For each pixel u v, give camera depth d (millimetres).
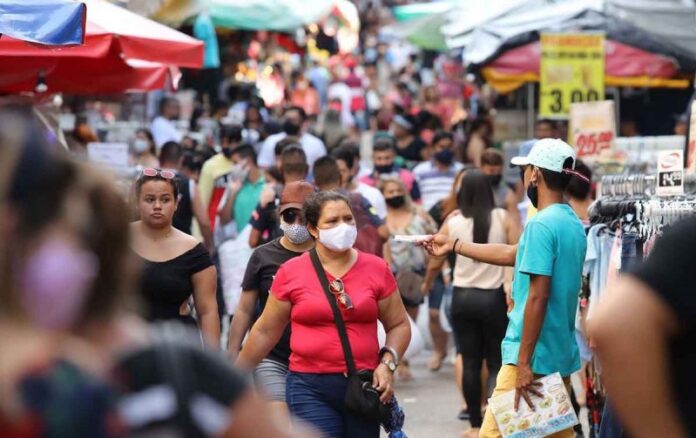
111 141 36188
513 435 14695
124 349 5371
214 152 33969
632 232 15914
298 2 46469
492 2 38875
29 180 5152
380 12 89375
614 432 12547
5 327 5113
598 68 32969
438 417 23125
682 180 15867
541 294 14641
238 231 28547
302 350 14047
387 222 25438
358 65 82312
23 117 5438
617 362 7023
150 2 36938
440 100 60312
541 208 15188
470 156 39906
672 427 7027
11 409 5051
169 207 15586
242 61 55469
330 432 14016
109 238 5285
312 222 14180
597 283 17672
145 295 15531
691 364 7223
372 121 66625
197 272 15742
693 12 36406
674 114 39438
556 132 35125
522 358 14703
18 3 18641
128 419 5270
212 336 15711
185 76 52594
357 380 13922
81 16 18922
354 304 14008
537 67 35812
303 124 39000
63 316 5168
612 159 27203
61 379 5109
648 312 7043
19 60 24531
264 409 5555
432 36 51562
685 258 7105
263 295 16844
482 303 20516
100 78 28375
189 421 5367
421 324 29406
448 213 22781
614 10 36281
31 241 5145
